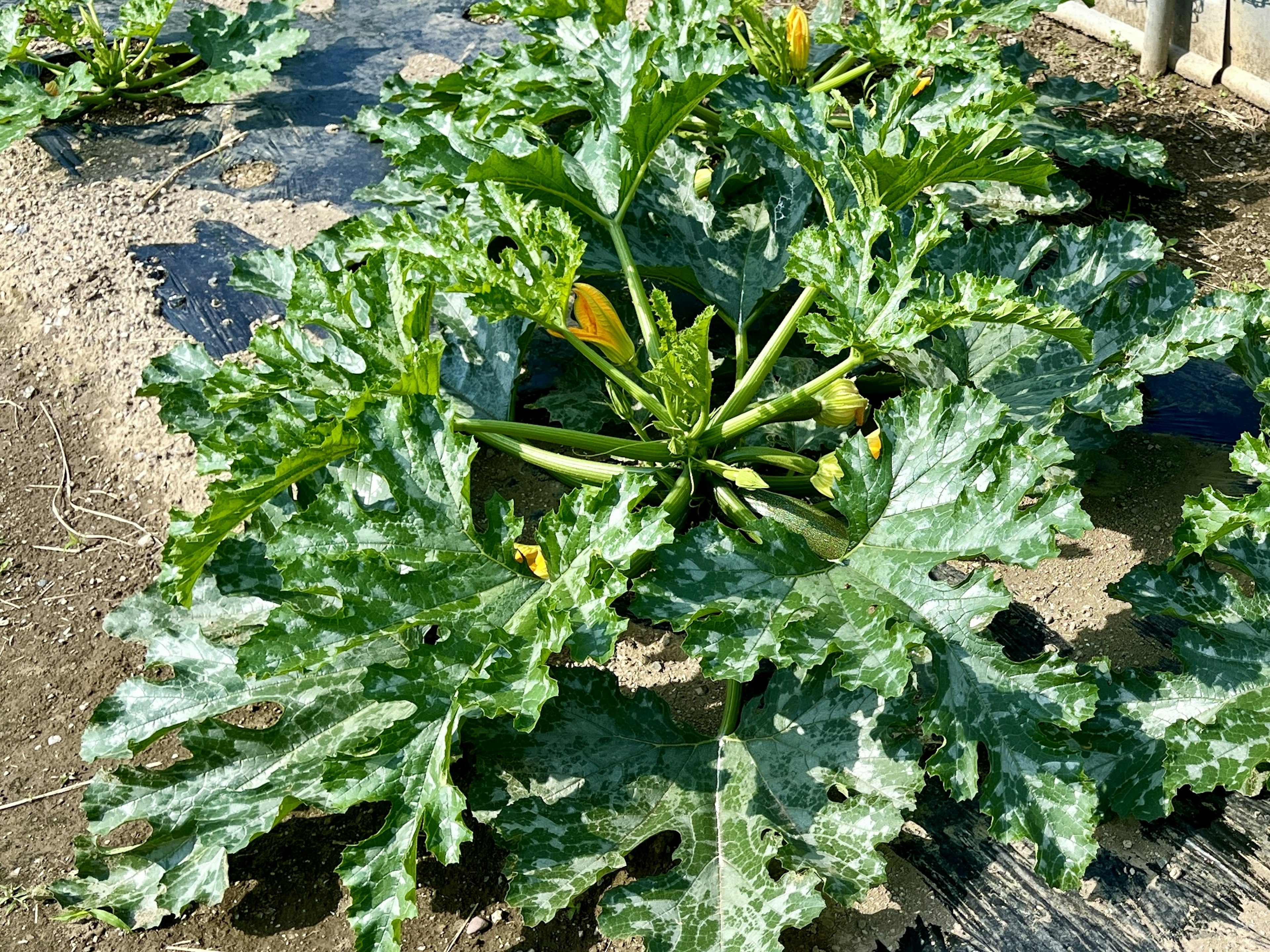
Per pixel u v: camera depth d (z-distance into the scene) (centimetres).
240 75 260
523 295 165
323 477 170
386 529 150
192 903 155
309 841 159
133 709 157
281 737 156
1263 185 233
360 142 253
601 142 190
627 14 271
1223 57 253
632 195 188
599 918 141
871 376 190
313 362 164
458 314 187
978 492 151
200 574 171
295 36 266
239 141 254
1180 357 171
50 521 196
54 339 218
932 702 145
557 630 142
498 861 155
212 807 152
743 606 148
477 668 141
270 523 168
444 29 283
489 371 182
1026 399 179
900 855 153
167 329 216
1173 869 150
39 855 161
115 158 252
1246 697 151
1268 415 172
